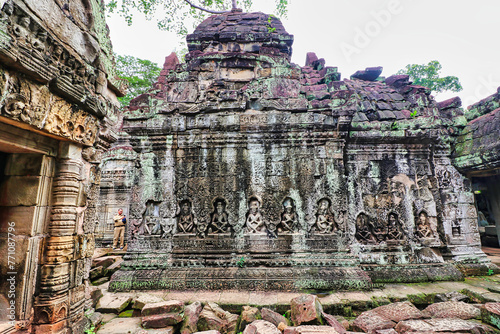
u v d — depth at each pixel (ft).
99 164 14.40
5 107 7.89
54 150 11.39
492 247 37.17
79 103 11.07
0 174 10.82
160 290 19.66
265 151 22.65
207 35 26.68
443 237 24.66
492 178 33.06
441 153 26.89
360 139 24.36
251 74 24.76
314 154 22.45
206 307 16.05
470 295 18.34
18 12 7.89
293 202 22.00
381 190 24.17
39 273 10.68
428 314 15.79
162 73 25.48
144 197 22.58
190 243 21.68
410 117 25.86
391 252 22.97
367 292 19.02
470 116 27.22
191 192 22.45
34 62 8.40
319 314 14.06
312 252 21.07
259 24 27.63
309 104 22.81
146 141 23.26
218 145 22.84
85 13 11.68
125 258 21.76
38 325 10.27
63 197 11.38
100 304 17.08
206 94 23.32
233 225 21.72
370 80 32.17
